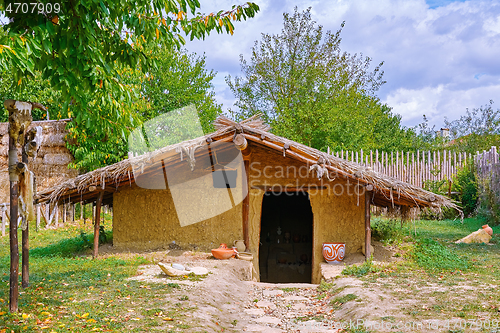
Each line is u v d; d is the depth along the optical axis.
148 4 5.48
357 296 6.23
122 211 10.88
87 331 4.41
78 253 10.54
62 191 9.56
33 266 8.59
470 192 16.86
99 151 15.60
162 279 7.30
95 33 5.27
